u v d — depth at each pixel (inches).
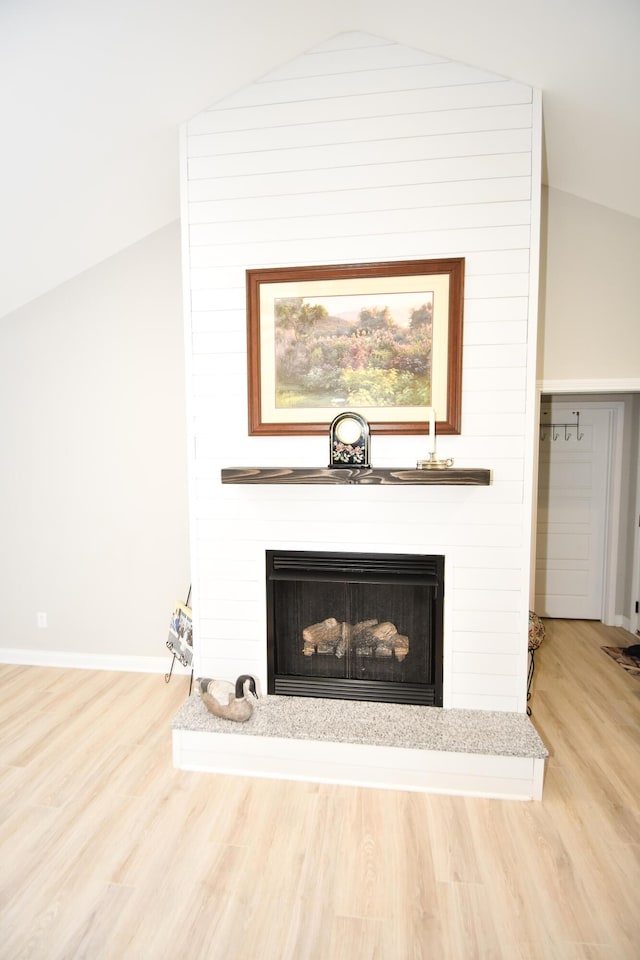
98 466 125.3
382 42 83.3
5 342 125.0
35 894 64.9
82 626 130.4
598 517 163.6
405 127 84.3
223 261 90.4
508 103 81.7
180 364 119.6
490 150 82.6
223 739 87.5
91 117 82.5
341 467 86.0
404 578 89.4
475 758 81.5
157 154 95.0
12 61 69.7
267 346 90.4
